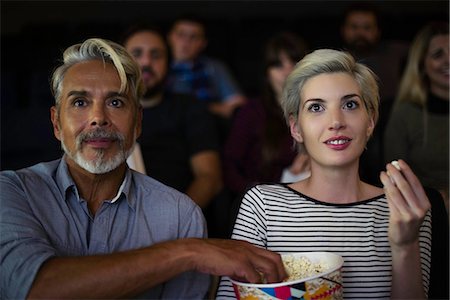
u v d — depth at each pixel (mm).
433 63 2363
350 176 1499
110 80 1369
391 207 1303
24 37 4148
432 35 2369
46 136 2951
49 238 1334
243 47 4332
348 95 1452
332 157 1445
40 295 1190
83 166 1358
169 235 1401
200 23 3770
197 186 2545
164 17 5160
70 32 4258
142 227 1396
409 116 2395
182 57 3768
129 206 1407
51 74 1570
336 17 4383
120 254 1229
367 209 1490
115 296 1211
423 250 1497
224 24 4383
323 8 5062
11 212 1293
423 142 2367
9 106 3455
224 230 2799
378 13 3605
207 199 2533
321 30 4340
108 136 1354
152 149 2541
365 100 1490
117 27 4309
